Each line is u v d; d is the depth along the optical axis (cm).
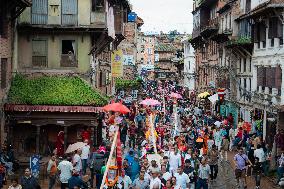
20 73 3331
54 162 2150
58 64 3422
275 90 3459
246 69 4412
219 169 2875
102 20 3381
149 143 2667
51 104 2966
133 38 6788
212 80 5981
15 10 3053
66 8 3372
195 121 3984
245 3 4619
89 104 2977
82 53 3431
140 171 1873
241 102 4503
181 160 2133
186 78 8794
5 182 2306
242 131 3394
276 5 3206
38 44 3412
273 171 2742
